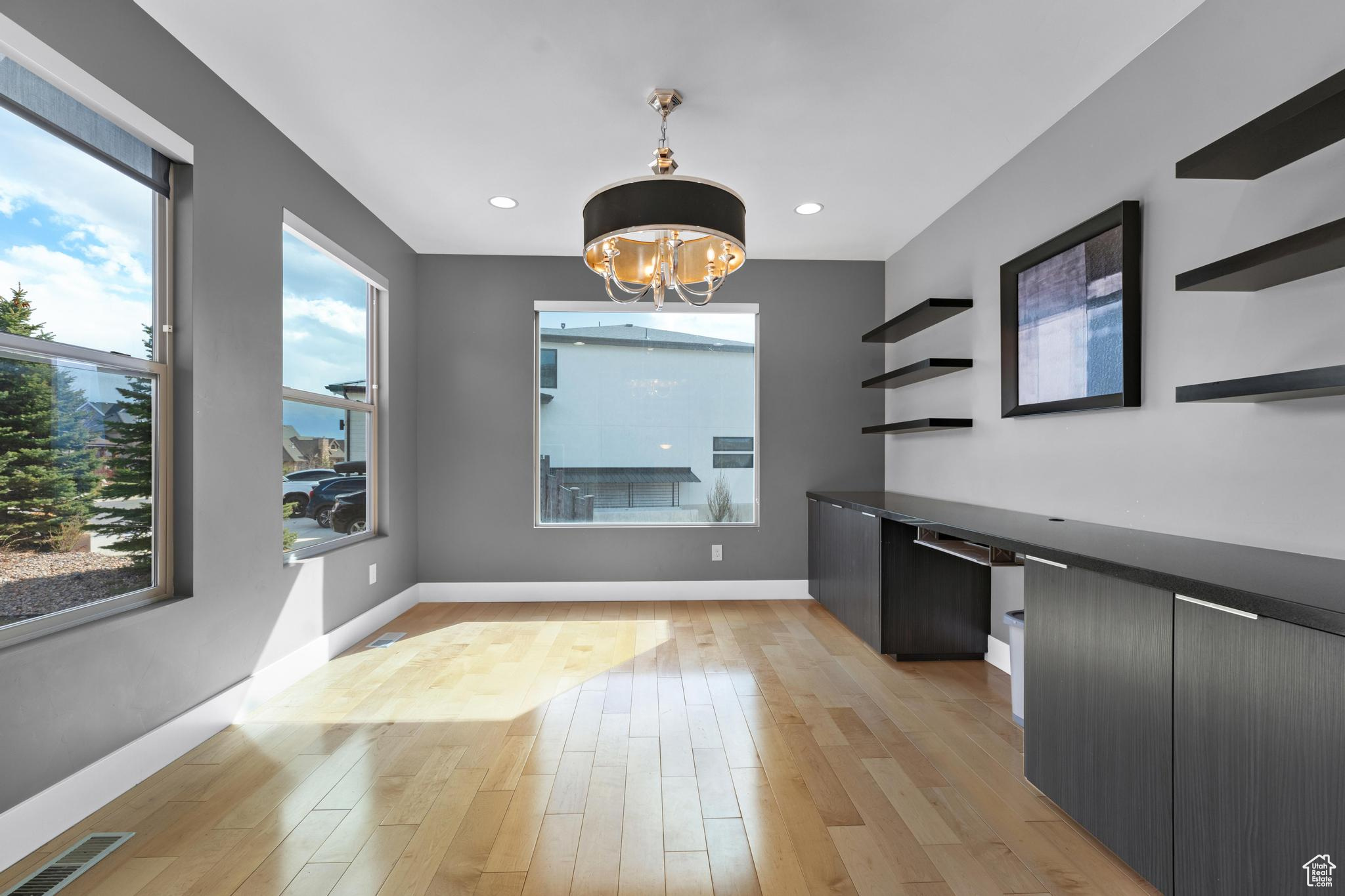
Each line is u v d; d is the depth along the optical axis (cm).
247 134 274
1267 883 127
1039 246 291
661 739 251
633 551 486
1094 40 230
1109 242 247
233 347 266
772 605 468
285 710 279
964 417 369
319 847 182
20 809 175
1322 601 121
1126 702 164
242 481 272
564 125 292
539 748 243
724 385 499
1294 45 182
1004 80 255
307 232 324
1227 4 202
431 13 218
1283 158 178
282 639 302
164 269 236
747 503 497
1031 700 205
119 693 209
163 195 235
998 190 334
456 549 480
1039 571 201
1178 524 221
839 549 411
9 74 176
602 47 236
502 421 482
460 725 263
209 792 211
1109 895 163
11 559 181
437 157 324
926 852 180
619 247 255
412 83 260
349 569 370
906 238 442
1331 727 115
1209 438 209
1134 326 238
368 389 411
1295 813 121
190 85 239
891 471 484
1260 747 128
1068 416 278
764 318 492
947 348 389
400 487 445
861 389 493
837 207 387
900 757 237
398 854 179
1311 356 179
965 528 246
